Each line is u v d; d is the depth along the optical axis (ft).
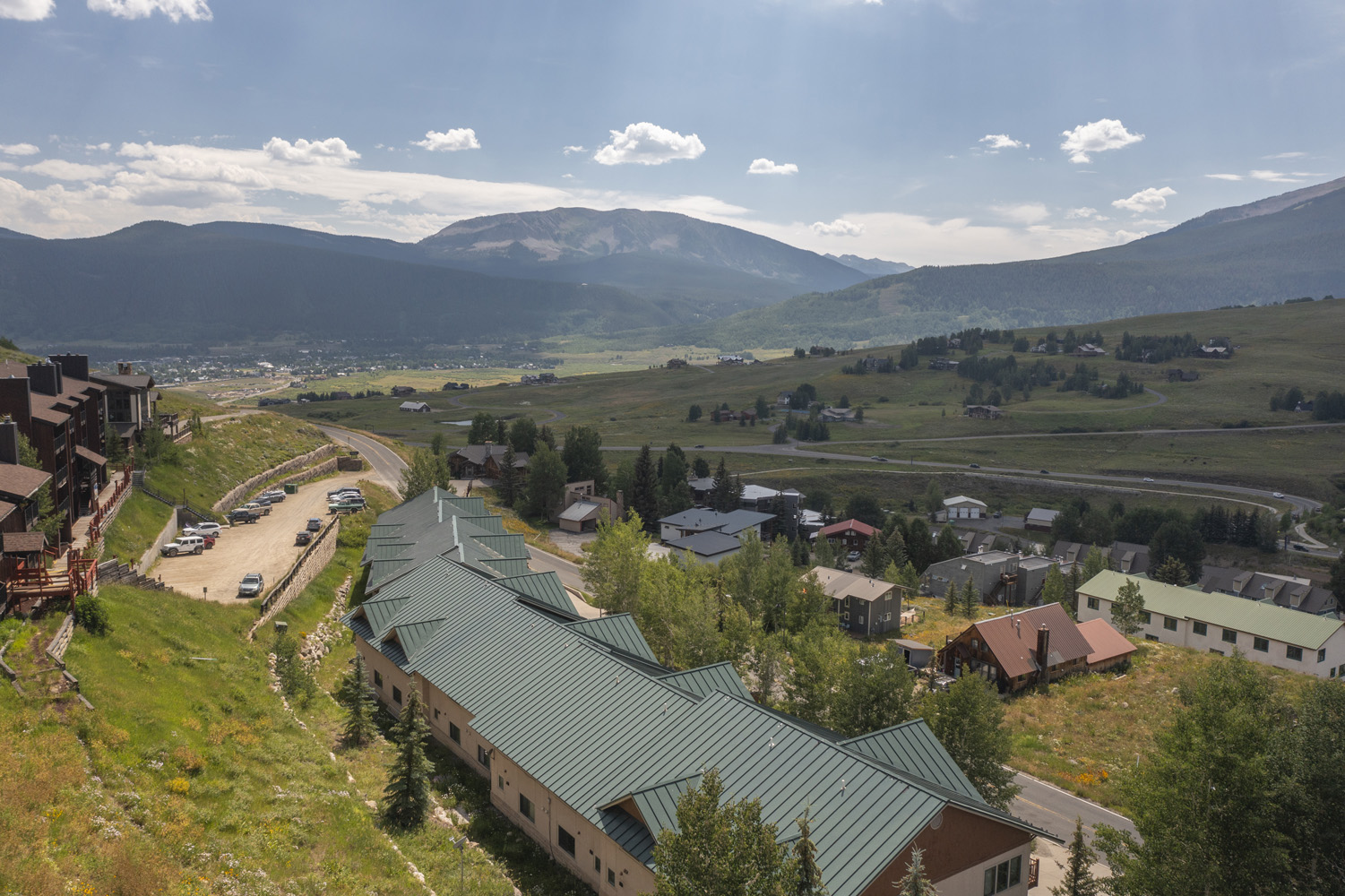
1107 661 271.08
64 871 77.51
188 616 169.99
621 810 112.47
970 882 103.14
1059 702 238.27
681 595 237.25
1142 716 225.15
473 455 629.51
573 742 129.49
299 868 98.58
